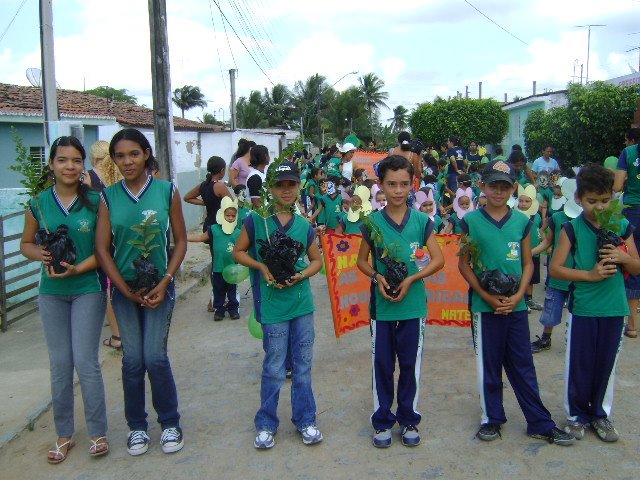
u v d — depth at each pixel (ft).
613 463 12.66
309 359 14.02
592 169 13.14
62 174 12.95
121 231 12.94
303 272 13.58
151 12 30.01
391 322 13.67
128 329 13.25
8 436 14.42
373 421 13.83
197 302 28.30
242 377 18.34
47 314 13.28
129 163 12.84
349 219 24.40
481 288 13.46
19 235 23.93
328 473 12.70
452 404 15.85
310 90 219.61
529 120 81.56
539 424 13.66
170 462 13.39
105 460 13.56
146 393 17.20
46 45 28.78
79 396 17.01
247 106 211.20
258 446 13.69
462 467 12.74
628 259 12.80
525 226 13.57
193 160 79.20
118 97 184.14
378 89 234.17
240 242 13.96
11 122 42.83
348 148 43.96
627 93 54.75
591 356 13.47
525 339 13.69
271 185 13.69
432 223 13.76
